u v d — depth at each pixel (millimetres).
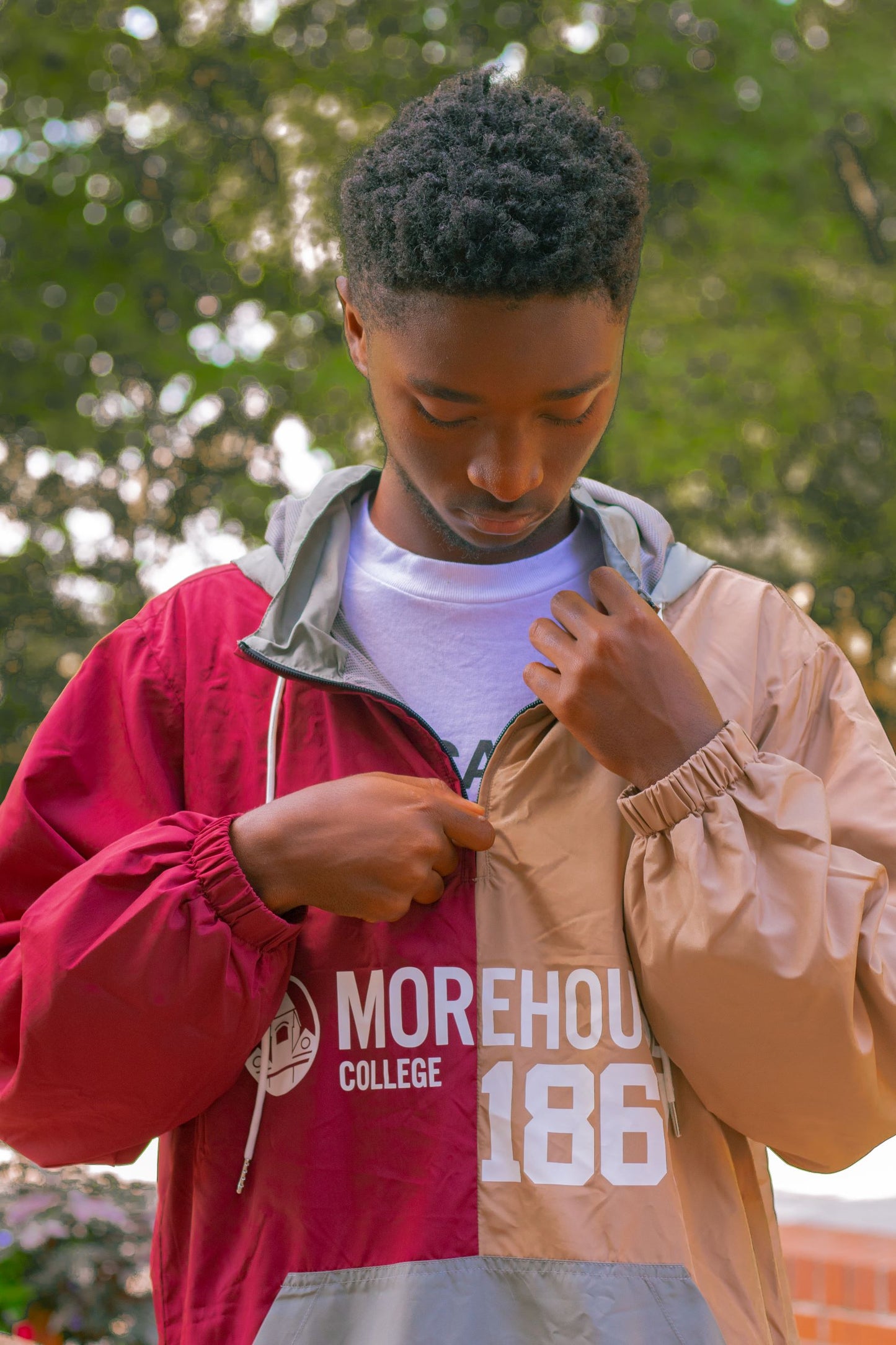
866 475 7086
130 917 1065
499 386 1017
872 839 1109
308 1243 1089
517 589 1247
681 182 6719
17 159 6484
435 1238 1061
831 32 7051
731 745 1072
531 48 6730
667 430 6234
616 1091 1079
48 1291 3576
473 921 1125
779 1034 1021
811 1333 4188
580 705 1098
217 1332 1106
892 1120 1090
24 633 6605
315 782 1197
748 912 1014
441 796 1113
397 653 1246
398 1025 1109
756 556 7133
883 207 7215
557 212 1008
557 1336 1022
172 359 6359
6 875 1213
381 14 6672
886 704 7270
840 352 6711
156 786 1227
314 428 6383
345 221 1180
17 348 6441
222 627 1273
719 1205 1108
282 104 6602
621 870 1128
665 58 6641
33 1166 3939
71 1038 1063
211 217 6598
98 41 6559
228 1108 1152
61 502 6637
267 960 1101
